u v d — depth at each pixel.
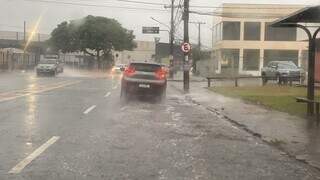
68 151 10.86
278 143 12.86
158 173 9.04
